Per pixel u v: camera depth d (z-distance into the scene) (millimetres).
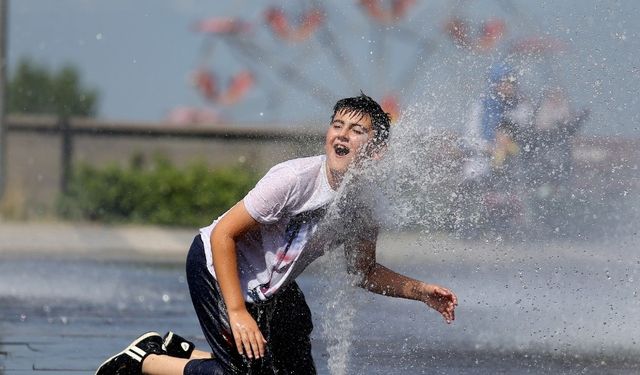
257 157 50844
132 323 22938
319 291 22125
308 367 14180
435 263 27594
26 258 37844
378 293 14539
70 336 20906
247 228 13133
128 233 47219
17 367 17328
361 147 13180
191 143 54500
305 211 13164
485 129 20031
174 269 35375
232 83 59094
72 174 53406
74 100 70312
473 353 18797
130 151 55438
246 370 13625
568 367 17703
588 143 23594
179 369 14047
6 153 51438
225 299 13117
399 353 18766
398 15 44000
